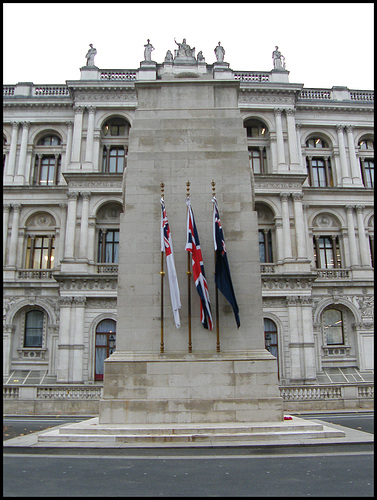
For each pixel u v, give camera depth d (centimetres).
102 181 4778
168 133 2134
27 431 2055
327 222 5212
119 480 1009
